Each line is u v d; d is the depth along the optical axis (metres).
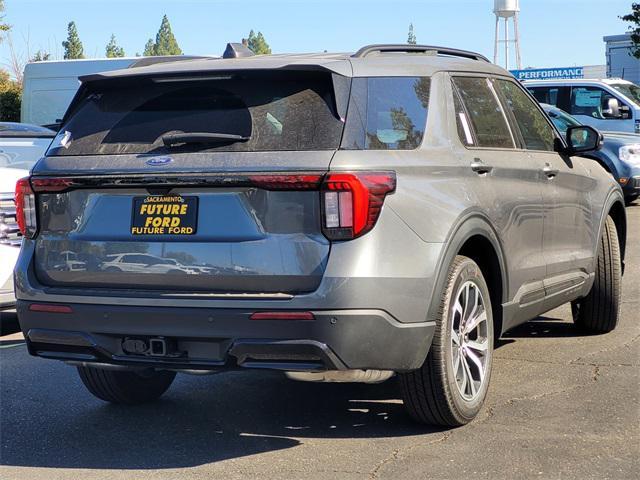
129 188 4.59
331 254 4.26
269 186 4.31
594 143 6.38
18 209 4.93
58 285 4.77
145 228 4.55
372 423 5.17
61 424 5.32
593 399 5.48
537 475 4.30
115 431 5.17
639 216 15.12
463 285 4.90
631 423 5.02
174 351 4.51
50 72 17.33
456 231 4.74
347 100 4.50
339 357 4.29
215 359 4.43
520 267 5.57
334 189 4.25
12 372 6.54
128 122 4.75
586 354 6.57
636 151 15.61
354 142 4.40
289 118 4.46
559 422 5.06
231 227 4.39
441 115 5.02
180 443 4.93
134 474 4.48
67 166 4.72
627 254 11.27
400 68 4.89
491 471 4.36
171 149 4.52
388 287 4.34
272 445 4.86
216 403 5.68
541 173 5.90
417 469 4.41
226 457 4.69
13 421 5.38
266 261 4.32
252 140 4.42
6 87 32.91
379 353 4.38
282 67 4.49
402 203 4.46
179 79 4.72
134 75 4.73
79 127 4.87
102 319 4.57
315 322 4.23
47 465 4.64
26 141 9.48
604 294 7.00
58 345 4.78
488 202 5.14
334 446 4.80
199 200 4.45
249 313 4.29
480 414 5.24
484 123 5.46
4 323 8.38
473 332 5.17
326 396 5.77
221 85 4.66
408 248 4.45
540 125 6.27
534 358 6.49
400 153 4.58
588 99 19.12
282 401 5.68
